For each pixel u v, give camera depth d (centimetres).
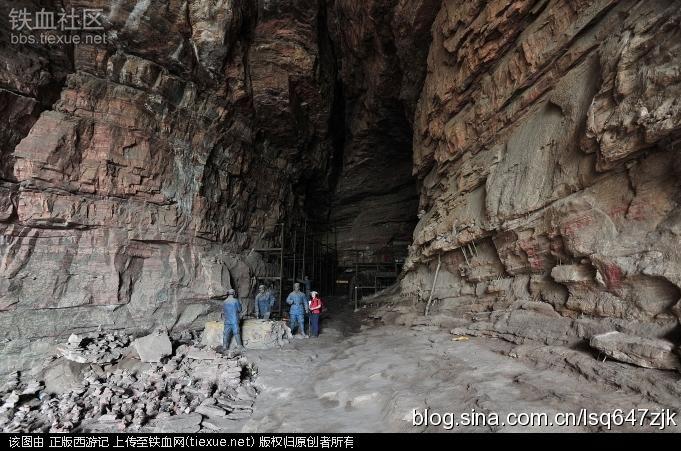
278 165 1758
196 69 1222
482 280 806
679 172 396
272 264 1678
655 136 399
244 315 1346
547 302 570
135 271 1084
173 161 1208
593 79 546
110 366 825
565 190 548
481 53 840
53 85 958
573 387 376
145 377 786
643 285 404
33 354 843
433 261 1114
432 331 852
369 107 1814
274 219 1708
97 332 948
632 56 441
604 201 479
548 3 677
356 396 496
